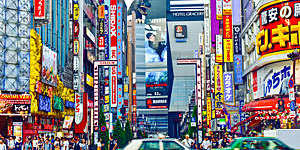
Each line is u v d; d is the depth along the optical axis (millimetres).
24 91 49344
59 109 60312
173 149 15570
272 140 16266
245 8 62844
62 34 68188
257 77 55906
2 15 49344
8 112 46188
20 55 49812
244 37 63688
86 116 67125
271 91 49938
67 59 70375
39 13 51906
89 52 90188
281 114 38469
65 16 70688
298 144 25219
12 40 49688
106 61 58281
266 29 48688
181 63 53844
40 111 51750
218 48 64188
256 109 50875
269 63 49844
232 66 64312
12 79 49000
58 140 41969
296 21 46250
